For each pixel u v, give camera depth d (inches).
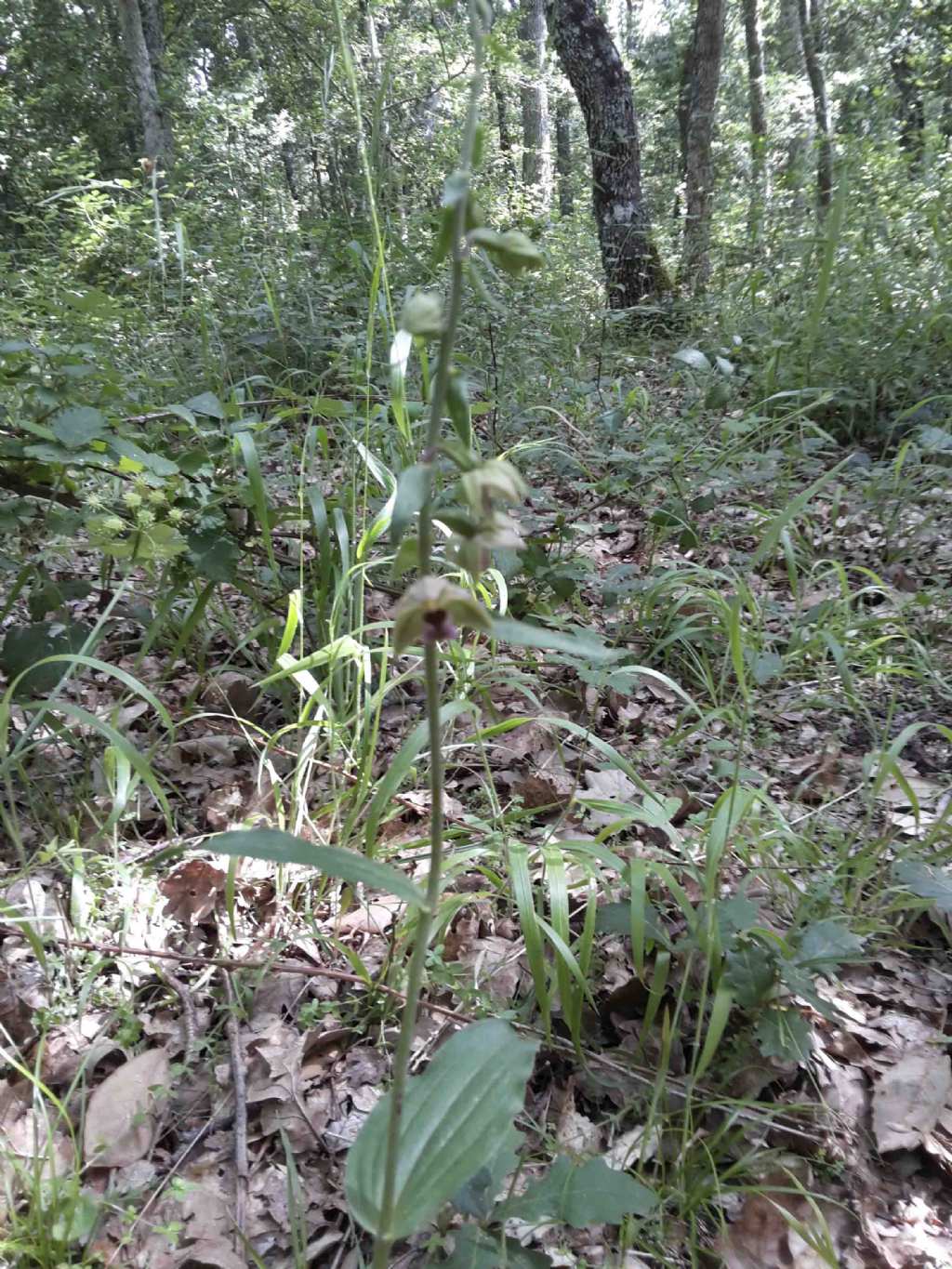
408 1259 63.7
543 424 201.9
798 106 590.9
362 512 125.7
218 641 133.7
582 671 109.3
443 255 45.7
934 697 127.2
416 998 46.6
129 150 789.9
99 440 100.4
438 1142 50.1
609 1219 56.5
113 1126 71.6
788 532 161.3
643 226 355.6
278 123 460.1
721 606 120.8
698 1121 72.5
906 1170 70.4
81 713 85.1
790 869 96.3
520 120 653.9
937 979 86.6
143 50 503.8
